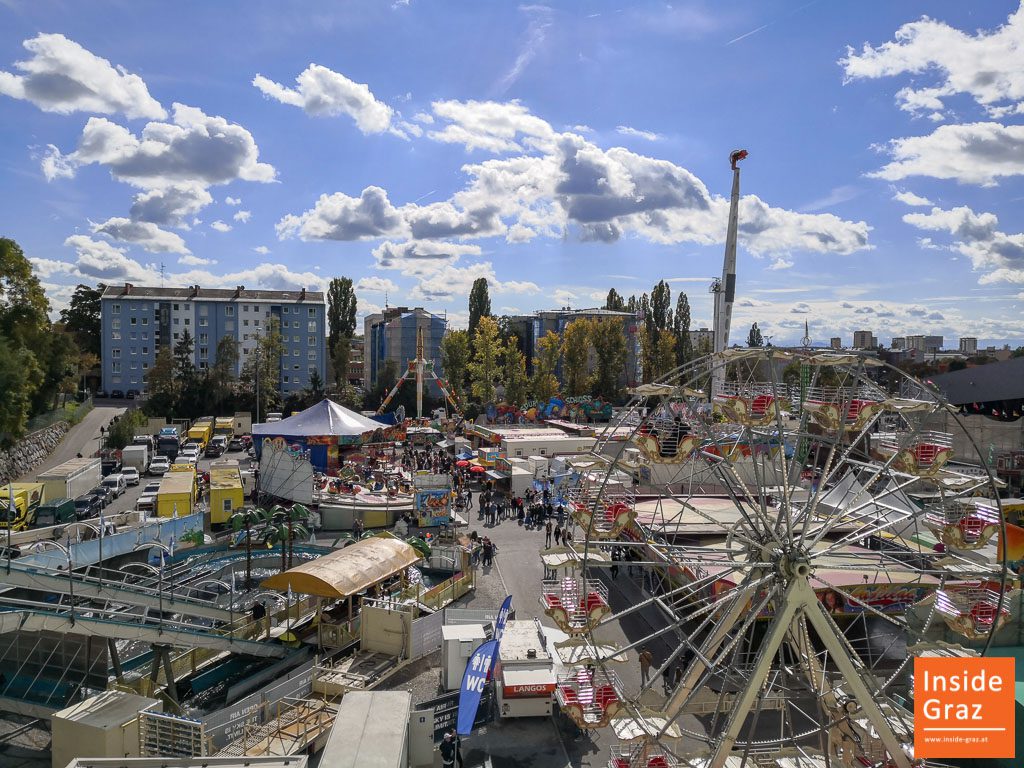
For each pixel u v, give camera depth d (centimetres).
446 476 4694
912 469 2141
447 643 2491
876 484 3344
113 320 11319
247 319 11738
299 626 2912
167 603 2434
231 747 2036
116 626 2125
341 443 6372
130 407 10281
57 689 2305
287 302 11919
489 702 2331
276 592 3231
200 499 5078
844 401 2139
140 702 1886
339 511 4775
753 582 1908
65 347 8425
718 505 3875
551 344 10812
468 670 2164
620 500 2600
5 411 5572
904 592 2706
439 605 3234
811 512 1978
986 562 2623
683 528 3381
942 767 1864
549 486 5316
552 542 4347
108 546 3284
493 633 2567
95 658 2306
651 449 2017
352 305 12400
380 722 1730
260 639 2736
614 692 1912
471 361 11994
